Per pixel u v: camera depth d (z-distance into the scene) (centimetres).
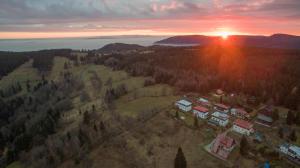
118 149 8188
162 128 8700
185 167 6494
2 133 12769
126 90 13762
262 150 7125
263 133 8275
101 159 7944
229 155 7056
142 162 7350
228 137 7500
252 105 10800
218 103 10962
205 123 8888
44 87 18712
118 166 7488
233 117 9656
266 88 11944
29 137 10769
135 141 8312
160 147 7788
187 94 12194
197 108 9594
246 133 8150
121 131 9038
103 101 12744
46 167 8362
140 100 11856
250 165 6650
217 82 13038
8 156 9919
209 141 7788
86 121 10244
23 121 13975
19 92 19850
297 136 7981
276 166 6612
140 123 9250
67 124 11581
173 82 13788
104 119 10200
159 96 12119
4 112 15988
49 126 11162
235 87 12450
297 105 10206
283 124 8856
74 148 8700
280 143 7631
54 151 8881
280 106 10744
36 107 16075
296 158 6875
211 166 6700
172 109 10162
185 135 8194
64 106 13975
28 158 9419
